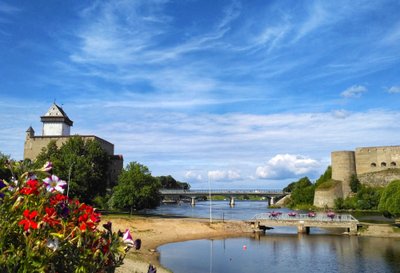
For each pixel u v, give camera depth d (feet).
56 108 444.14
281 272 111.96
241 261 127.75
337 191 427.74
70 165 233.96
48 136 414.41
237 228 208.33
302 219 207.21
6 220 21.43
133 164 264.31
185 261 126.00
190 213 347.77
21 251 20.42
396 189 219.41
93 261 22.72
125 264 97.30
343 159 440.86
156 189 265.34
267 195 542.16
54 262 22.13
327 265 121.08
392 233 193.36
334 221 202.59
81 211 25.16
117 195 249.34
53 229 22.39
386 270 112.98
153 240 169.37
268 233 203.00
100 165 321.11
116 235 23.52
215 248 154.51
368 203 380.58
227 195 540.52
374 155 437.99
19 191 22.57
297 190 504.02
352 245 161.68
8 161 25.54
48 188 24.25
